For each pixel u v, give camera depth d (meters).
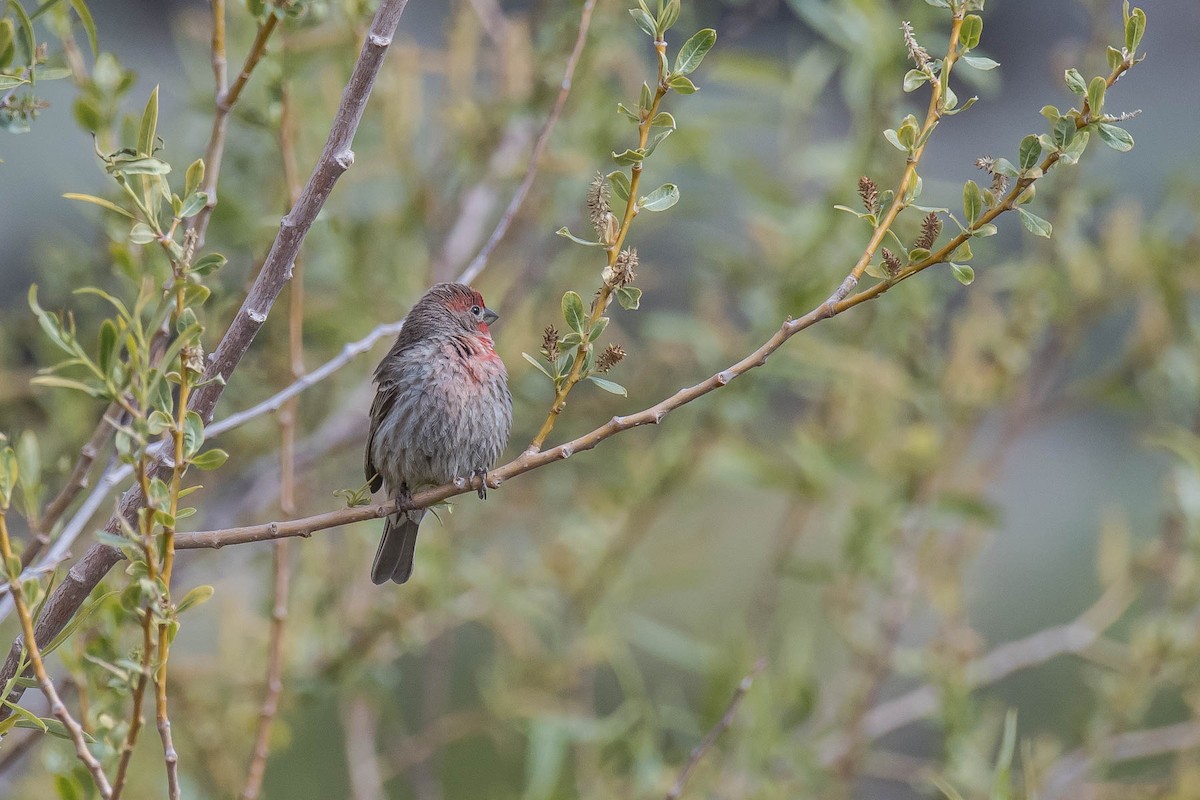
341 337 12.02
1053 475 23.48
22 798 10.13
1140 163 22.38
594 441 6.48
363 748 11.76
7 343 11.87
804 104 12.49
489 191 12.64
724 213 14.28
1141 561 12.06
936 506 12.00
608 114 11.95
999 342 12.62
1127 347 13.18
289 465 8.96
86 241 14.48
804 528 14.27
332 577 12.02
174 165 11.51
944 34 12.53
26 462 6.90
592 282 13.04
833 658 15.77
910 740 16.89
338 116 6.45
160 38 17.12
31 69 6.48
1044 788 11.06
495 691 12.03
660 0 6.23
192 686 10.69
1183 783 10.68
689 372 13.59
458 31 12.38
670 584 13.24
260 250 9.52
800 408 16.11
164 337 7.32
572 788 10.96
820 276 12.18
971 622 21.08
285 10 7.16
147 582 5.39
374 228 12.13
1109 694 11.55
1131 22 5.93
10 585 5.46
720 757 11.02
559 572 12.45
